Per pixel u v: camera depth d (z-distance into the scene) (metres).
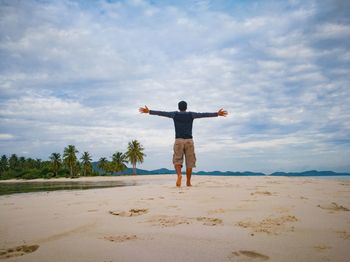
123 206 3.39
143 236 2.12
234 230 2.25
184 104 6.05
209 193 4.39
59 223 2.58
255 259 1.67
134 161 75.81
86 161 93.88
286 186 5.70
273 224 2.41
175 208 3.18
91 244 1.95
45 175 92.94
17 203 4.10
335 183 6.74
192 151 6.06
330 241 1.97
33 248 1.92
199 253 1.76
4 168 116.06
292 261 1.63
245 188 5.21
